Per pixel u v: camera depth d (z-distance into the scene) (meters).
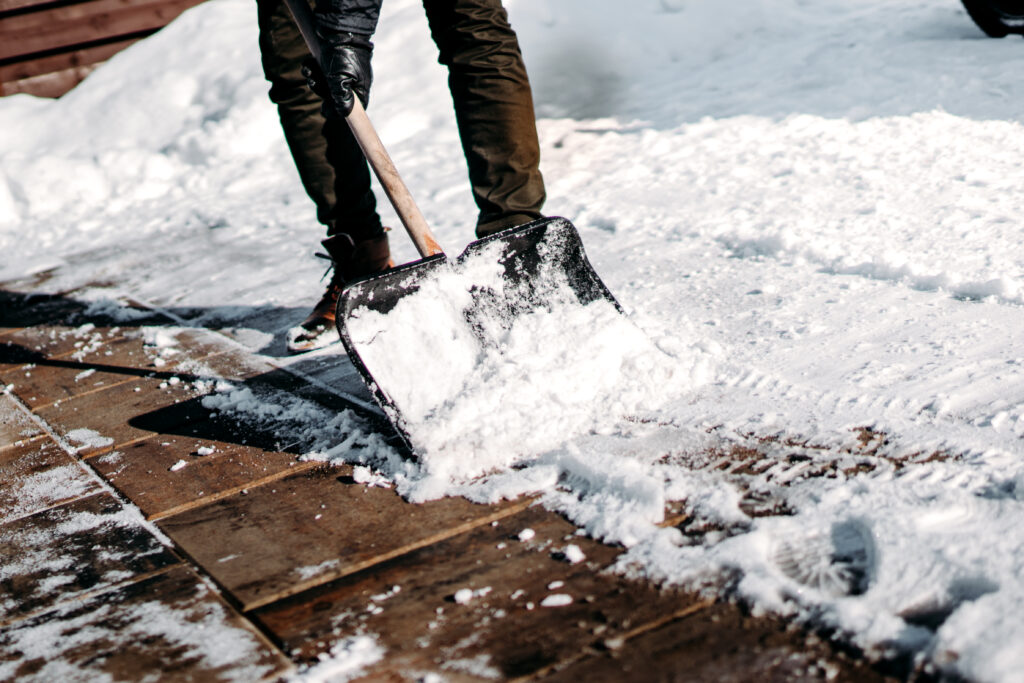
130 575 1.43
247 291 3.03
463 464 1.58
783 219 2.67
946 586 1.10
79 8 5.94
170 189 4.80
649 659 1.08
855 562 1.19
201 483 1.71
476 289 1.76
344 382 2.11
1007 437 1.41
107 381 2.38
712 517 1.33
